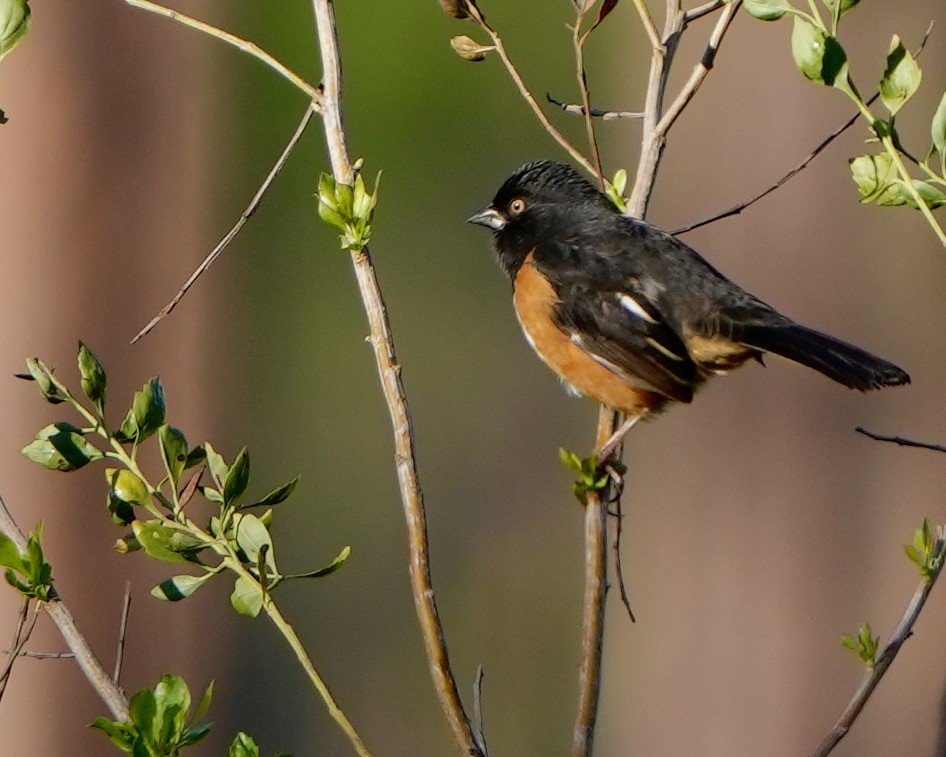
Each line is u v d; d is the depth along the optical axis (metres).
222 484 5.33
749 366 12.72
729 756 12.87
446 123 22.80
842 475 12.60
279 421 20.42
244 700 15.98
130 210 12.66
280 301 20.91
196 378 13.42
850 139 12.22
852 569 12.67
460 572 19.11
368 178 22.48
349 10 22.48
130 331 12.78
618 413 8.66
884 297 12.44
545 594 18.80
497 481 19.91
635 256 8.45
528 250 8.82
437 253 22.39
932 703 12.55
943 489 12.62
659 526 13.09
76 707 12.60
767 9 5.89
